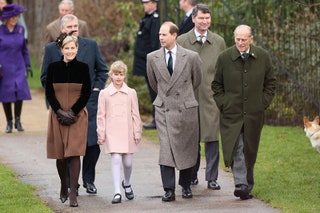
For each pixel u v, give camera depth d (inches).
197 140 782.5
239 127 765.9
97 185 852.0
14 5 1200.2
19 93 1198.3
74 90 752.3
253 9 1274.6
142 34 1214.3
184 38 848.9
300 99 1182.3
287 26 1203.2
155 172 912.3
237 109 770.2
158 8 1215.6
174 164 767.1
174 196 773.3
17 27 1211.2
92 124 809.5
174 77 774.5
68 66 752.3
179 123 772.0
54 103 748.6
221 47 848.9
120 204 761.6
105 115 784.9
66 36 755.4
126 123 781.9
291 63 1191.6
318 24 1149.1
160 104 781.9
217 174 828.6
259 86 772.0
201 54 844.0
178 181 845.2
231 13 1253.1
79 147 748.6
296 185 814.5
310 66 1157.1
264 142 1055.0
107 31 1704.0
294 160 937.5
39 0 2174.0
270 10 1240.2
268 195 772.0
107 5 1713.8
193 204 754.8
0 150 1051.3
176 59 777.6
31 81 1924.2
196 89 839.7
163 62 778.8
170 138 770.8
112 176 839.1
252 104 769.6
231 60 773.3
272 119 1224.2
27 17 2456.9
